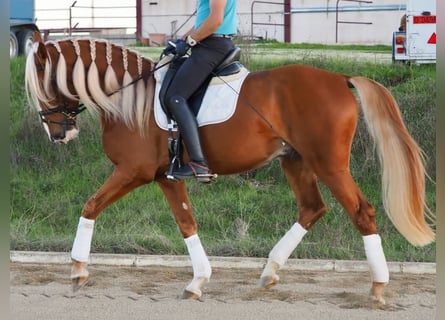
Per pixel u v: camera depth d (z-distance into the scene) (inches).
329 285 303.1
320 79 270.2
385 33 828.0
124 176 279.4
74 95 285.6
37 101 286.0
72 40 286.5
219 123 273.4
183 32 901.2
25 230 396.8
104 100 279.4
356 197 265.6
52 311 258.5
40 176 477.4
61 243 371.2
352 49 702.5
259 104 271.4
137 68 284.0
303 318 249.8
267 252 357.1
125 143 279.3
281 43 747.4
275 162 467.5
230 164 277.0
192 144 271.0
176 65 280.7
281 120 270.8
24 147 497.4
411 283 306.8
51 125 288.5
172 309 262.8
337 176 265.0
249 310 261.1
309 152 267.7
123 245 366.6
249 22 852.6
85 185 466.6
